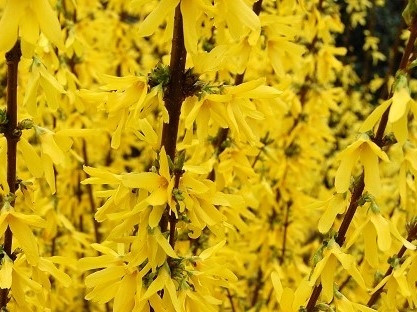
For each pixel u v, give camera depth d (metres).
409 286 0.23
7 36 0.14
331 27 0.40
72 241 0.41
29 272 0.24
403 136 0.19
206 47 0.31
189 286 0.20
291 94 0.40
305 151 0.42
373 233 0.21
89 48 0.43
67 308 0.45
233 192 0.33
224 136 0.31
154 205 0.18
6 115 0.19
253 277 0.46
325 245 0.21
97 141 0.47
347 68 0.60
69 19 0.35
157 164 0.20
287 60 0.30
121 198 0.19
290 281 0.45
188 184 0.19
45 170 0.20
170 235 0.20
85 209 0.48
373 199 0.20
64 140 0.21
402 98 0.18
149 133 0.20
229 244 0.38
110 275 0.20
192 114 0.18
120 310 0.20
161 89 0.18
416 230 0.24
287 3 0.27
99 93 0.19
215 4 0.17
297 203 0.43
